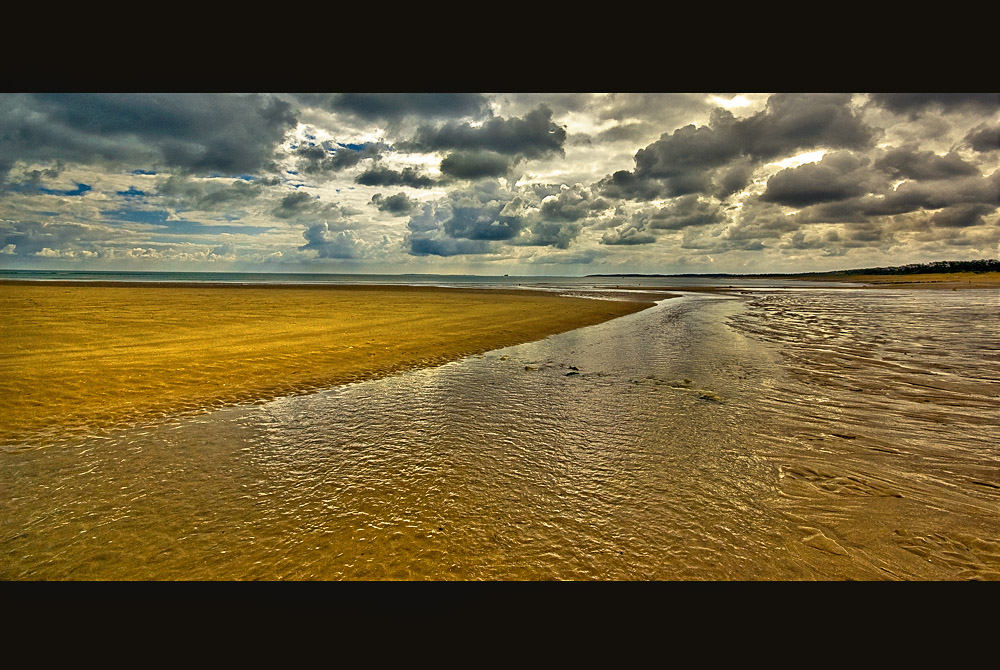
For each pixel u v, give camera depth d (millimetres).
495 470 6586
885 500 5609
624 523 5176
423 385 11453
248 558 4562
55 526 5031
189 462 6758
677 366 13742
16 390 9695
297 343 15844
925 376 11836
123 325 18141
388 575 4352
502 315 26812
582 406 9742
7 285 47500
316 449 7344
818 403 9727
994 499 5586
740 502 5621
